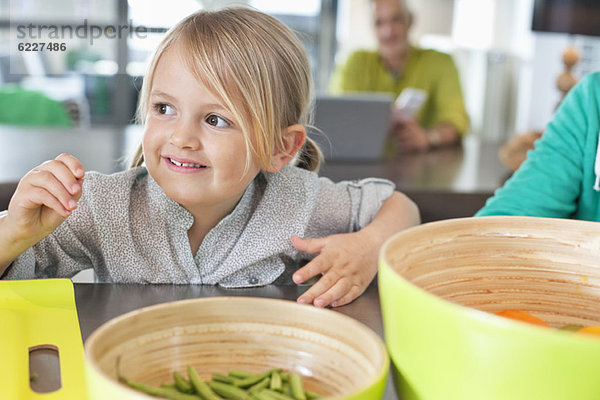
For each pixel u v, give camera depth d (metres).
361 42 5.13
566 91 2.05
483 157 2.26
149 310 0.46
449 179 1.76
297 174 0.98
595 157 0.99
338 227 1.04
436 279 0.58
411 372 0.42
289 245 0.94
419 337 0.41
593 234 0.60
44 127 2.31
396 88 3.25
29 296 0.70
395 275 0.43
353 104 1.97
